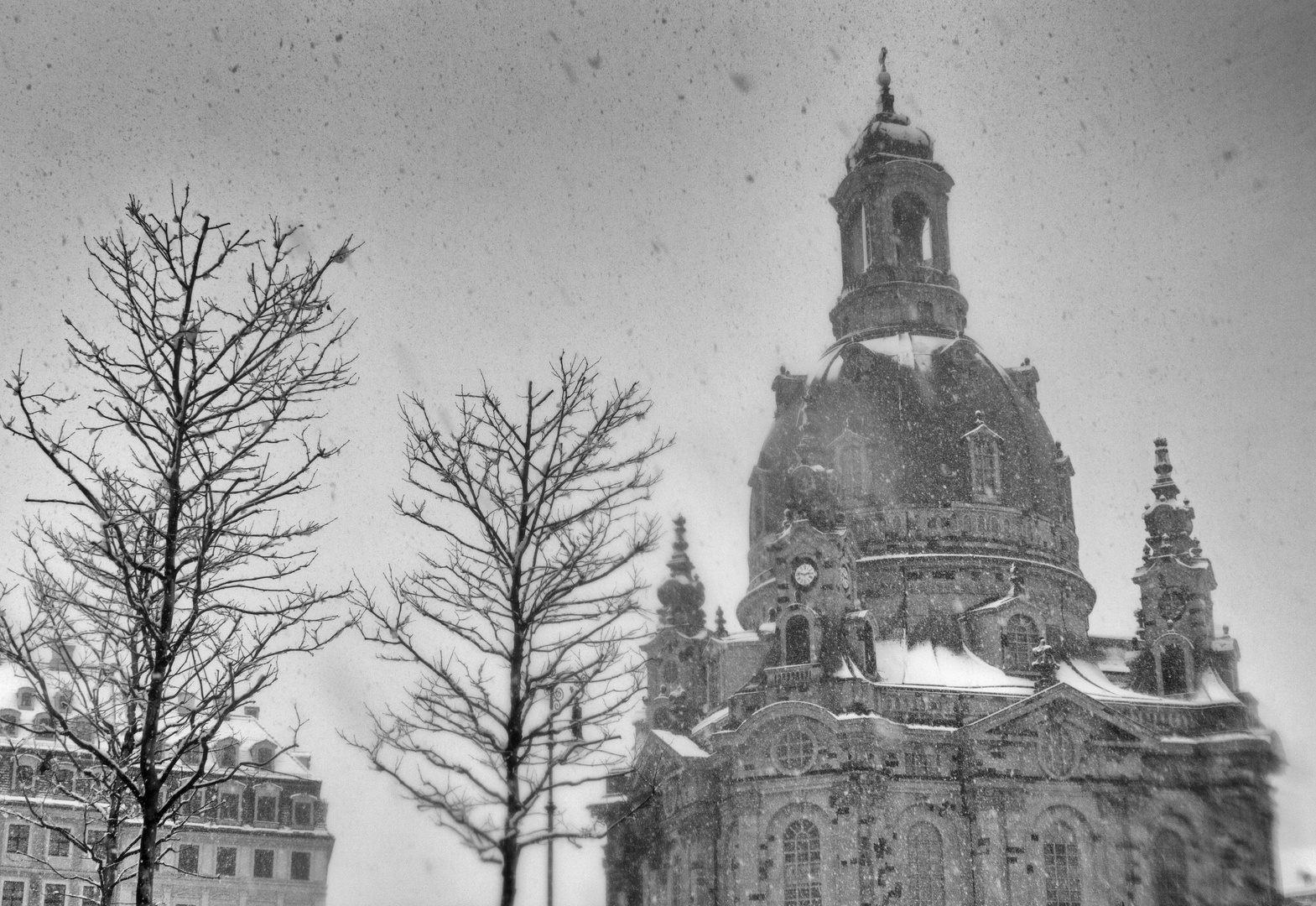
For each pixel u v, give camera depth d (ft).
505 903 98.48
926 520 320.70
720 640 338.13
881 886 271.69
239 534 105.29
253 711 329.11
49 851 277.85
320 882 311.47
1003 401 334.44
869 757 279.08
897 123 366.43
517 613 106.52
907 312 350.23
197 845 302.66
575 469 113.19
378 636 109.19
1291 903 308.60
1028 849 280.72
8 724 99.81
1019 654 311.06
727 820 286.05
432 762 102.47
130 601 99.30
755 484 349.82
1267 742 294.05
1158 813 288.30
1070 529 338.34
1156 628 322.55
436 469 112.68
